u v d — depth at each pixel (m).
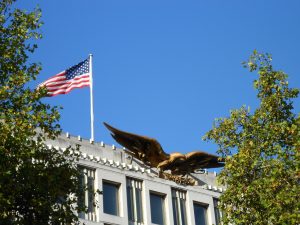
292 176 46.97
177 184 80.62
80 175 50.72
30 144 49.12
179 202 80.25
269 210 47.34
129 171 77.31
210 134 52.44
